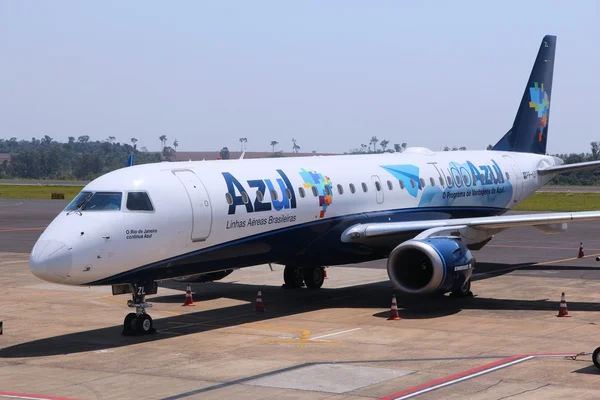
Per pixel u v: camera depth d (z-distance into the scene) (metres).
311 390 15.61
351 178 27.78
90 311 25.42
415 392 15.30
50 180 184.00
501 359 17.91
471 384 15.80
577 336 20.36
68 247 19.59
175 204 21.69
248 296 28.06
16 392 15.83
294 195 25.25
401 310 24.80
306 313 24.55
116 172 21.98
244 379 16.56
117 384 16.36
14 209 75.62
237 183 23.70
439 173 31.66
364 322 22.86
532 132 38.59
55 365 18.16
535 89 38.38
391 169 29.83
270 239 24.52
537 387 15.45
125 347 20.00
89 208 20.70
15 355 19.30
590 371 16.66
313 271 29.28
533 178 37.22
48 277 19.50
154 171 22.19
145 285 21.67
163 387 16.05
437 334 20.95
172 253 21.75
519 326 21.83
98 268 20.12
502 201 35.12
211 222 22.53
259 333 21.50
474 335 20.70
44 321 23.75
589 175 147.75
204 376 16.88
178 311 25.27
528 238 47.28
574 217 25.64
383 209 28.70
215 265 23.31
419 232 26.05
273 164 25.94
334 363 17.86
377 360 18.08
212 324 22.97
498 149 37.44
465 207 32.75
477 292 27.94
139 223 20.84
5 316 24.59
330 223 26.52
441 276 23.72
